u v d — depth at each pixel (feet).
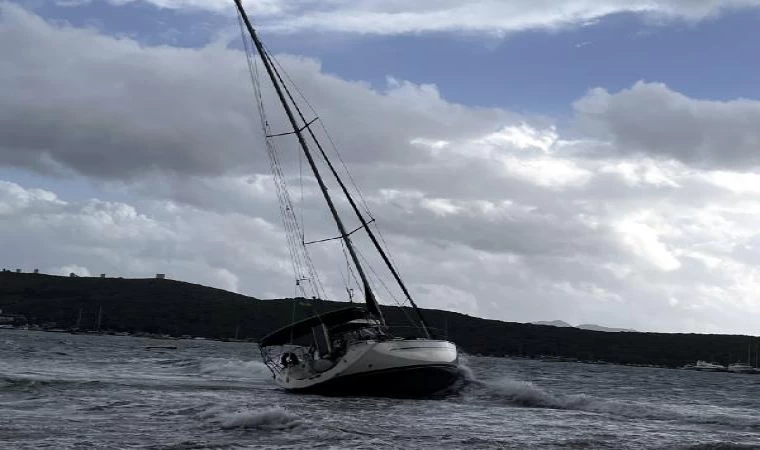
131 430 59.72
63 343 345.31
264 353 112.57
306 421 63.72
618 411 86.17
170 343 462.60
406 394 94.02
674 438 62.90
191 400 84.89
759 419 82.02
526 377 197.16
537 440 59.82
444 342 96.94
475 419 73.87
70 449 50.44
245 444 53.88
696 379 276.62
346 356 92.53
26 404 77.61
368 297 109.09
